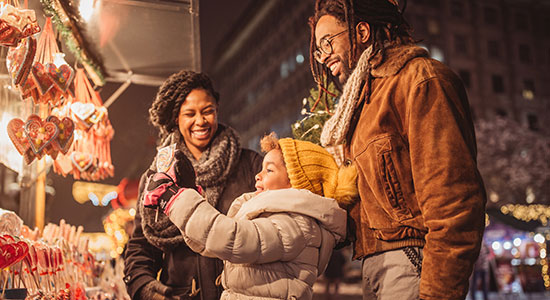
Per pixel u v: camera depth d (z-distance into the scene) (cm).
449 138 164
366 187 188
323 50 207
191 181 207
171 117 261
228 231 183
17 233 238
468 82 5000
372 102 187
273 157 213
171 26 340
